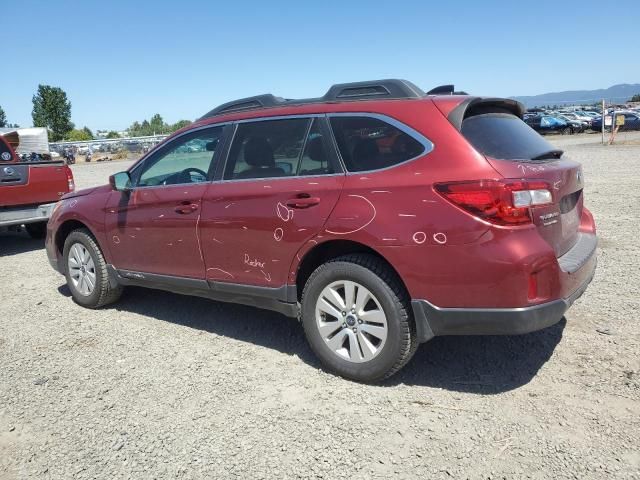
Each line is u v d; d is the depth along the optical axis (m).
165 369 4.15
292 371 4.02
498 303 3.19
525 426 3.16
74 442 3.24
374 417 3.35
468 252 3.21
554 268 3.25
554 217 3.44
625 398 3.38
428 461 2.90
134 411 3.55
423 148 3.45
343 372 3.80
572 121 42.50
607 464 2.79
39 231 10.33
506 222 3.15
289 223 3.85
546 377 3.72
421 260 3.34
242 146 4.31
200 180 4.57
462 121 3.47
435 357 4.13
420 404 3.47
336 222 3.62
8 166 8.51
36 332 5.07
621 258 6.45
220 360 4.27
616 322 4.54
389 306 3.51
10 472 2.99
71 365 4.30
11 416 3.56
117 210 5.14
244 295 4.26
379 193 3.49
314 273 3.85
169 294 6.12
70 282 5.79
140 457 3.06
